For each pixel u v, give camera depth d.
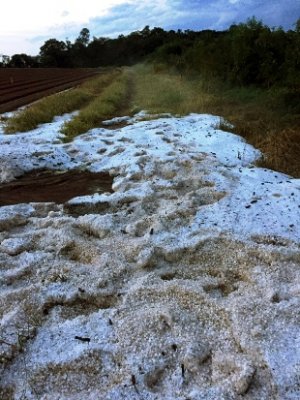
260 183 6.53
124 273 4.55
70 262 4.82
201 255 4.81
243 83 17.00
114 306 4.13
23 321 3.91
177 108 14.47
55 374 3.37
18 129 12.43
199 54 21.77
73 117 14.11
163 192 6.47
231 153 8.71
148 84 24.75
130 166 7.93
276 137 9.27
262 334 3.47
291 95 12.45
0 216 5.89
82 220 5.64
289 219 5.36
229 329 3.65
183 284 4.20
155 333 3.65
